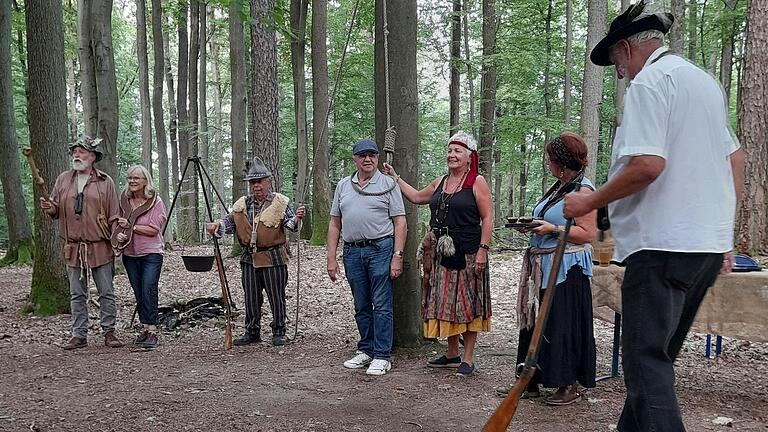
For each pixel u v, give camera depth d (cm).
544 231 392
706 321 399
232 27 1448
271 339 620
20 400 413
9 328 663
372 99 2200
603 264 455
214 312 721
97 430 356
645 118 236
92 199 572
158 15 1875
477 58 1630
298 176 1717
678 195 237
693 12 1806
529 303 404
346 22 2153
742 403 404
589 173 1225
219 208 2834
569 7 1673
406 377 474
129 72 2852
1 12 1116
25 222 1238
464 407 402
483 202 461
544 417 383
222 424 367
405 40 533
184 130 2069
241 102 1466
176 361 528
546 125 1738
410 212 548
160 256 589
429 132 2502
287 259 601
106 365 512
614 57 267
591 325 403
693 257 236
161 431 355
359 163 499
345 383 457
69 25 2066
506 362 521
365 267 500
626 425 260
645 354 242
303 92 1700
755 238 970
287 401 413
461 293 464
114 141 984
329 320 721
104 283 582
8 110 1198
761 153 967
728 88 1783
